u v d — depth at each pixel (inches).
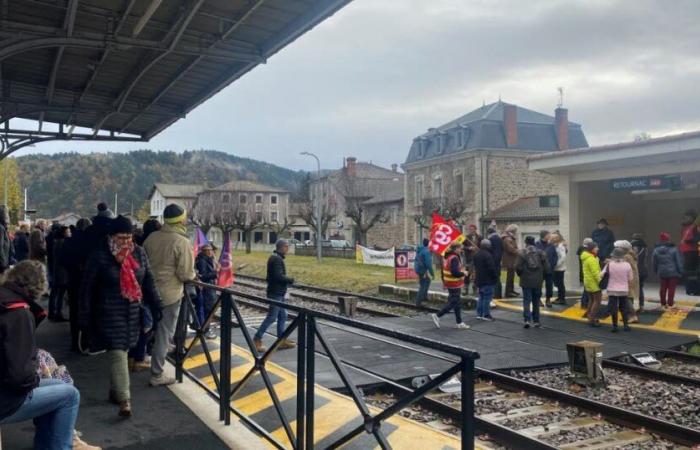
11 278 147.5
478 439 250.4
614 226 783.1
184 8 338.6
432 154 1940.2
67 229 411.2
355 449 199.9
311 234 3484.3
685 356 413.7
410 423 226.4
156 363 255.4
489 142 1742.1
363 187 2726.4
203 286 242.5
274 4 343.9
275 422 230.1
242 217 2778.1
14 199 2805.1
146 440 193.0
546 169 723.4
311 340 165.8
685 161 611.8
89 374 271.6
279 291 375.9
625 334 474.3
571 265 749.3
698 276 643.5
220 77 478.6
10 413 141.4
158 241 251.8
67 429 158.2
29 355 141.0
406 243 2066.9
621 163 656.4
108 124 665.6
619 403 307.1
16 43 333.4
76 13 356.5
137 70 462.9
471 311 599.8
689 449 239.9
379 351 394.6
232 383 281.7
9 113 514.0
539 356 392.8
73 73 496.1
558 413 286.5
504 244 673.6
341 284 913.5
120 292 208.5
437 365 354.6
